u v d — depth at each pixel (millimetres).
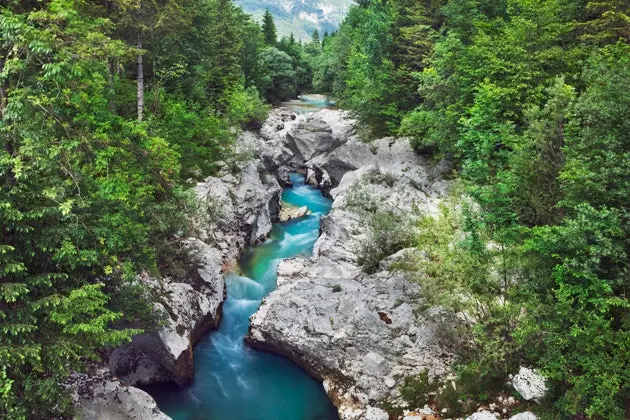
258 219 26609
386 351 14203
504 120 18391
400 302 15703
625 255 9664
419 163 28609
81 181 10773
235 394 14750
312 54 102625
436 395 12547
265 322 16250
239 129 34875
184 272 16953
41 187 9648
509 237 12070
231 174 26453
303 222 30531
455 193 18625
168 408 14070
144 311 12461
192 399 14484
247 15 54281
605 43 19797
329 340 14828
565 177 11125
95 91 16703
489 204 12641
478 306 13531
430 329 14375
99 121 16047
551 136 12914
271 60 64188
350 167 33250
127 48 19156
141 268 13961
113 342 10414
